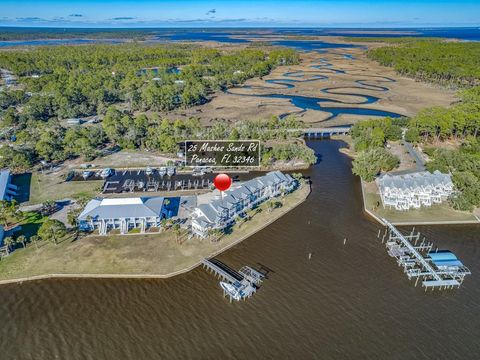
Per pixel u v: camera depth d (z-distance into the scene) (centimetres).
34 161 14538
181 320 7325
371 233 10238
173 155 15400
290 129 17975
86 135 16062
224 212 10162
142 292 8000
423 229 10294
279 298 7906
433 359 6600
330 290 8156
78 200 11106
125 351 6675
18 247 9250
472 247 9594
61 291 8006
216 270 8456
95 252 9088
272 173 12100
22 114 19138
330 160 15312
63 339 6919
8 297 7838
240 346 6794
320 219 10875
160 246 9344
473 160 12950
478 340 7006
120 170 13950
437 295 8081
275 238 9931
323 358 6575
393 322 7362
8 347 6762
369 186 12750
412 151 15538
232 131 16525
